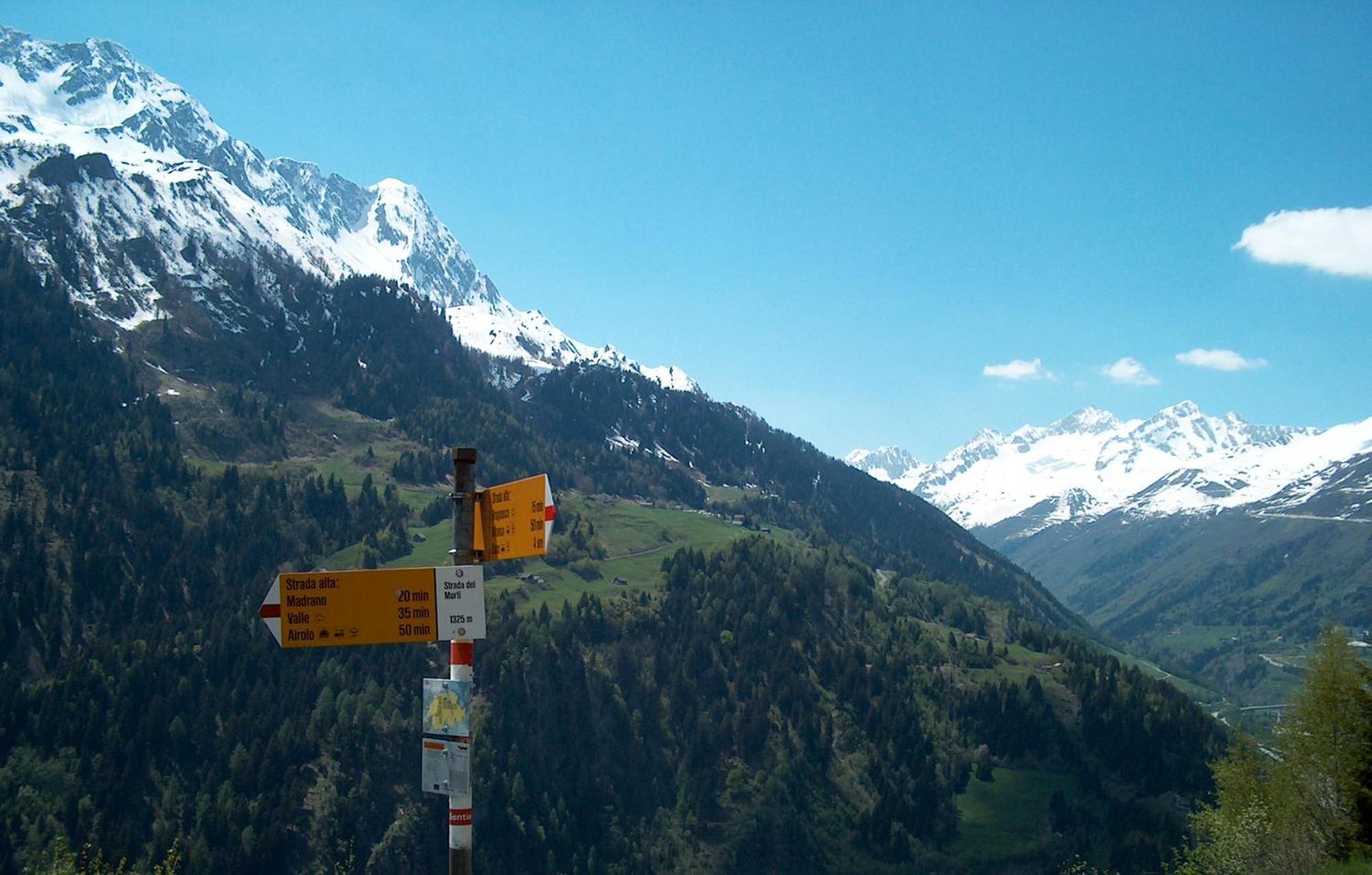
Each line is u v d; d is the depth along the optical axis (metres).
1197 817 63.91
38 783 148.88
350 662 180.38
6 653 184.50
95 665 173.25
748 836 171.00
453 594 21.95
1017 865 168.38
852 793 183.50
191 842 143.62
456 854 21.14
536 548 20.77
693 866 165.75
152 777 156.12
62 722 160.12
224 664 180.00
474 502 22.70
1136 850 162.88
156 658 177.00
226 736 162.50
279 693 171.62
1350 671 56.91
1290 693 61.44
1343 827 54.88
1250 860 59.00
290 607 21.58
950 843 173.38
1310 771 57.31
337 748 160.88
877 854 171.38
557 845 156.88
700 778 178.00
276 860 144.00
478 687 177.12
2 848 137.62
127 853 139.62
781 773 181.62
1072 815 179.25
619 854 163.00
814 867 168.50
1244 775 62.66
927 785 181.12
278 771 156.00
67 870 41.25
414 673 175.75
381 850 149.62
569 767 172.62
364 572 21.80
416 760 161.62
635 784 177.38
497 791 158.88
